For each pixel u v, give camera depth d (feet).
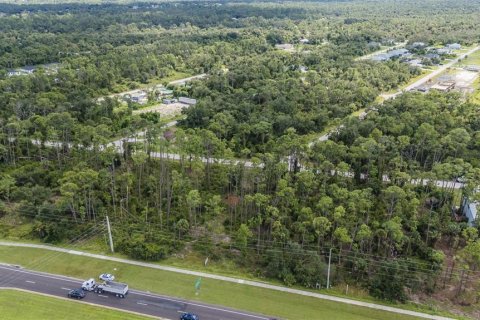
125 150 452.35
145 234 338.95
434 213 356.18
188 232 350.02
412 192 356.38
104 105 572.51
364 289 295.28
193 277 302.45
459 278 303.27
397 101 570.87
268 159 385.50
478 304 284.00
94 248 332.39
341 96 634.02
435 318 270.67
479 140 458.91
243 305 275.59
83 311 264.52
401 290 286.25
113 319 257.96
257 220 334.85
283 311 271.49
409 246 322.14
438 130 476.54
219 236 348.59
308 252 306.76
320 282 295.07
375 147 413.80
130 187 395.96
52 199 384.06
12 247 331.36
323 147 411.34
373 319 267.80
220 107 580.71
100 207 366.63
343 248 324.60
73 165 426.10
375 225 330.95
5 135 452.35
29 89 622.54
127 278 298.35
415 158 448.24
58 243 337.93
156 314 264.72
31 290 282.77
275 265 304.30
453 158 419.54
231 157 410.31
